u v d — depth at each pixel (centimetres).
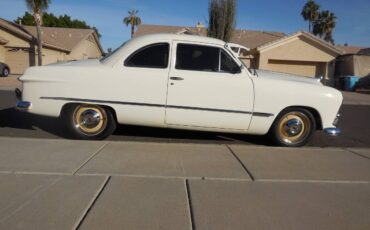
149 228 361
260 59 2933
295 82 704
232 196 443
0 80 2312
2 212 381
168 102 677
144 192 444
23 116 922
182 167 539
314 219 393
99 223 366
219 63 689
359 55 3325
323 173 541
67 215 379
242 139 775
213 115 682
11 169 502
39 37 3136
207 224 373
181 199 429
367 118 1277
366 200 448
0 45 3195
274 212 405
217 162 571
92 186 455
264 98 686
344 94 2570
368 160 617
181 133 804
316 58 2930
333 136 878
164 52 686
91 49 4578
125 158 569
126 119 690
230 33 2117
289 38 2900
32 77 686
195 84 675
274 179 507
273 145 733
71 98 679
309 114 709
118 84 676
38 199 413
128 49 688
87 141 661
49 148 605
